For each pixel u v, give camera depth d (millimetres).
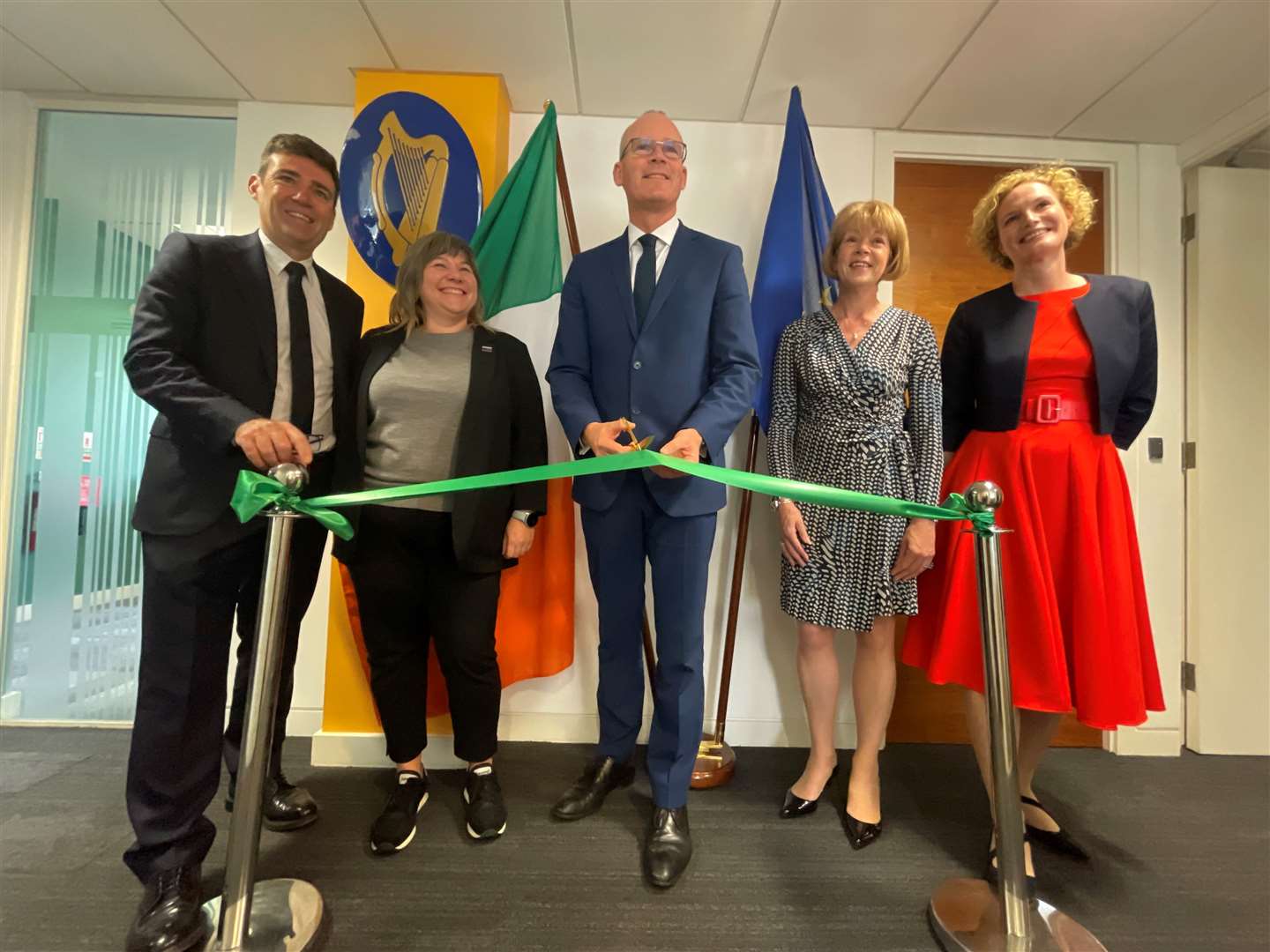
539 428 1400
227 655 1059
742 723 1800
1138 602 1199
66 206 1904
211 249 1069
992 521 890
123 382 1881
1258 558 1864
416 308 1355
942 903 1081
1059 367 1229
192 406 939
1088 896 1151
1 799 1419
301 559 1242
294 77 1743
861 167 1904
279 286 1151
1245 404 1878
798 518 1343
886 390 1297
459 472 1251
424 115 1688
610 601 1338
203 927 976
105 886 1106
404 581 1271
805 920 1058
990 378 1280
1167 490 1886
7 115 1855
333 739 1607
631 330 1305
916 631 1353
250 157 1854
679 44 1565
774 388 1453
